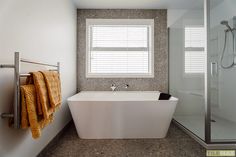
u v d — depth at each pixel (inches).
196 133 99.2
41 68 73.2
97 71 143.3
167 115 96.7
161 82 141.5
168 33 141.6
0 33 47.1
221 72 90.7
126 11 139.9
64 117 108.3
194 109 101.5
